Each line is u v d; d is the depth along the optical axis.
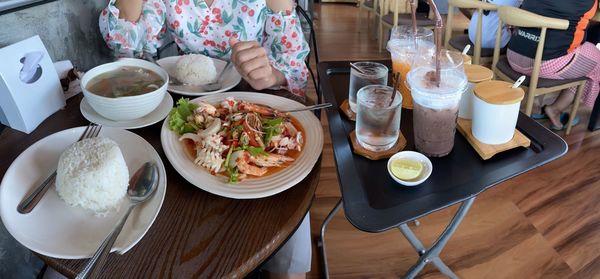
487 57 2.50
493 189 1.94
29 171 0.69
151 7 1.21
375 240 1.67
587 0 1.95
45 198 0.65
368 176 0.76
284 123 0.85
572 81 2.15
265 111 0.88
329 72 1.16
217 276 0.56
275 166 0.75
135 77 0.92
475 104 0.80
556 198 1.88
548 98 2.67
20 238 0.58
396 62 0.97
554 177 2.02
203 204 0.68
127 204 0.65
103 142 0.65
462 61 0.85
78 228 0.61
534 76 2.06
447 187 0.72
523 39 2.11
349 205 0.68
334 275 1.53
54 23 1.13
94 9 1.32
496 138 0.80
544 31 1.92
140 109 0.82
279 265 1.09
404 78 0.96
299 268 1.11
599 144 2.27
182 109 0.86
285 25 1.21
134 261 0.57
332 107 0.98
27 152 0.71
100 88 0.87
